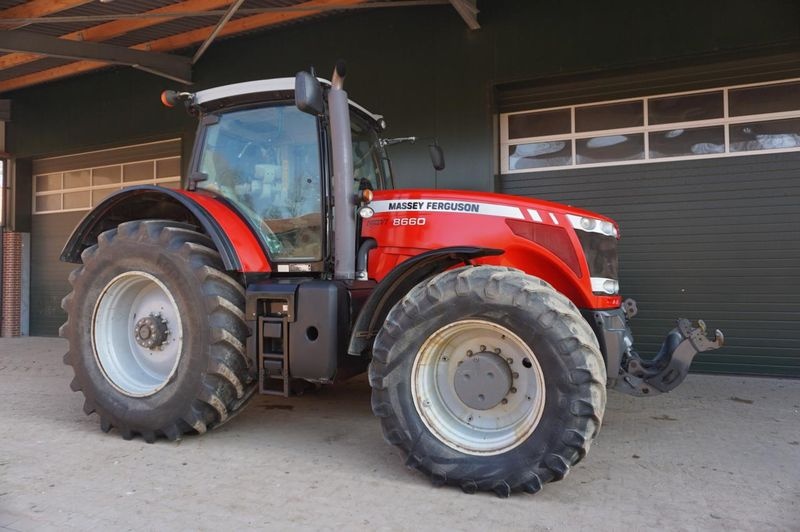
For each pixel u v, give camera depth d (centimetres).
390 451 374
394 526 265
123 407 386
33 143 1081
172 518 273
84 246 450
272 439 398
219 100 412
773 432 418
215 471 335
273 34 848
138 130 971
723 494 304
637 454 370
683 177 657
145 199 432
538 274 378
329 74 809
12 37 757
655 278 665
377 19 778
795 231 611
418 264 338
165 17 719
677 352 384
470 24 701
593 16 666
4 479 320
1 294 1101
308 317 349
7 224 1116
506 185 743
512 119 742
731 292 633
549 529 262
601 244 392
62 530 261
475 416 317
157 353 402
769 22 597
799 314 607
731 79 641
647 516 276
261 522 269
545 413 288
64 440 391
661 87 668
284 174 395
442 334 314
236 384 368
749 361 625
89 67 942
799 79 618
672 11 634
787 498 298
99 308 404
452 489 308
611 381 384
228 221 384
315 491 306
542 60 690
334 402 507
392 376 315
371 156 464
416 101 753
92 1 717
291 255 388
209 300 361
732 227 635
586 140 708
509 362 311
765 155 624
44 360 778
